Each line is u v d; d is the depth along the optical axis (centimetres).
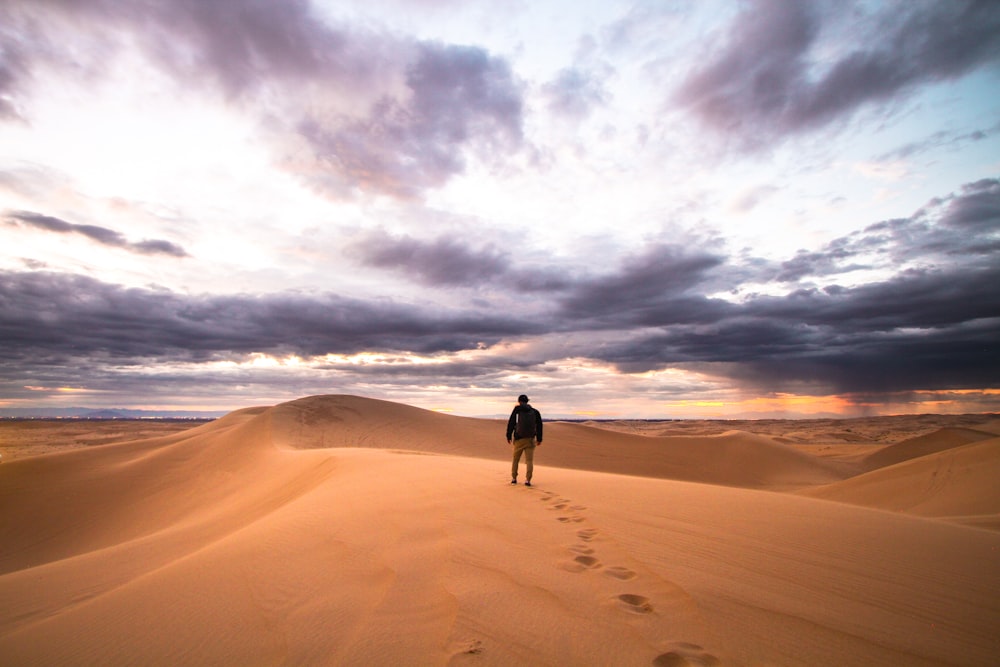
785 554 483
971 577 417
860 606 362
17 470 3002
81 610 493
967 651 296
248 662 329
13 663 378
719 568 446
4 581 761
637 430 10819
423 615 369
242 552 611
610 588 407
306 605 414
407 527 642
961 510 1609
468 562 484
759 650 301
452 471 1281
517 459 1035
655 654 298
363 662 306
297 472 2008
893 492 2084
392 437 4544
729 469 4681
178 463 3145
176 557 925
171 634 393
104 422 14450
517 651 306
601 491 889
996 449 1995
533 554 507
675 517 651
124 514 2386
